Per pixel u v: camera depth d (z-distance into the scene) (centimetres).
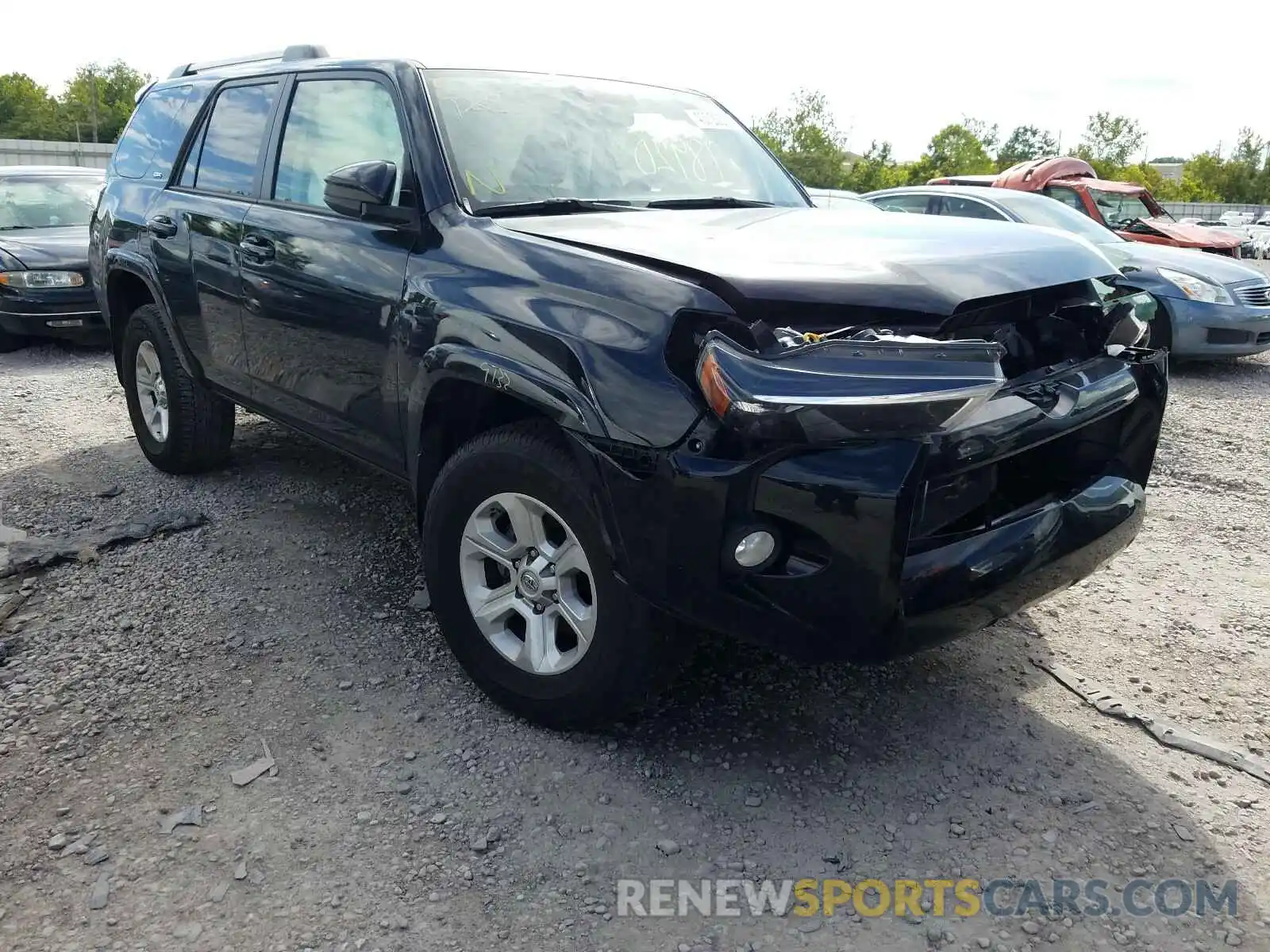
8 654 331
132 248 475
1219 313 791
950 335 250
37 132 9394
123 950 212
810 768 275
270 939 215
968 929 221
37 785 265
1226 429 641
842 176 6150
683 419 231
